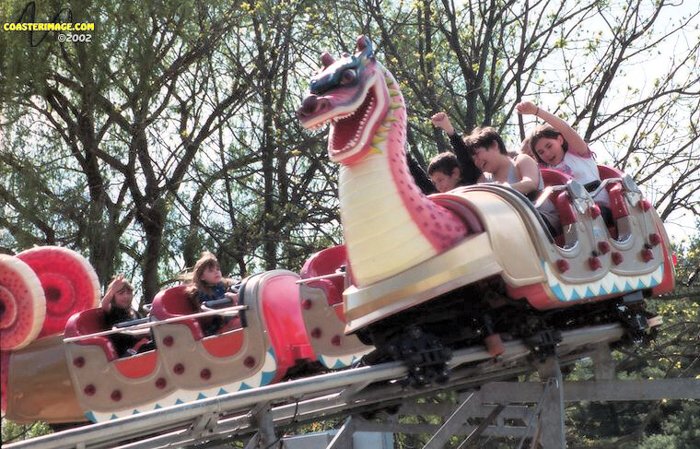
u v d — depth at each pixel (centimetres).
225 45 1867
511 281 564
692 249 1691
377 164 554
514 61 1777
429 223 553
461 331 582
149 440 556
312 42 1889
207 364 786
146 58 1628
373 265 556
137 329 791
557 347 689
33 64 1491
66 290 816
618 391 755
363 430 899
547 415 678
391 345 554
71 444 436
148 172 1766
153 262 1700
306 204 1852
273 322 792
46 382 786
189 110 1862
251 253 1780
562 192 647
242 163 1839
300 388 511
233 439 677
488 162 684
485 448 1316
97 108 1644
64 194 1557
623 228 705
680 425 2053
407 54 1853
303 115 532
